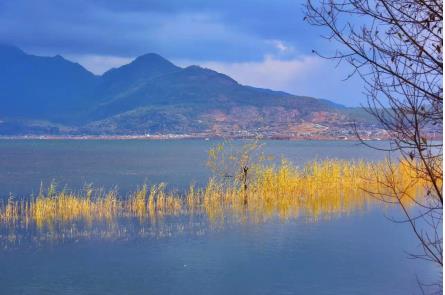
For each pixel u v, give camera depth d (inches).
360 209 1117.7
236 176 1277.1
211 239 886.4
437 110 208.5
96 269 716.7
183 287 642.2
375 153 4281.5
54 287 645.9
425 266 703.1
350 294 611.2
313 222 1011.3
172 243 859.4
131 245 850.1
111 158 3917.3
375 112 214.7
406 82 210.1
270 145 6766.7
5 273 696.4
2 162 3378.4
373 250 793.6
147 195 1513.3
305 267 714.2
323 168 1385.3
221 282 653.3
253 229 957.8
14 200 1465.3
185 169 2691.9
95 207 1172.5
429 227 893.2
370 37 212.8
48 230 960.3
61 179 2119.8
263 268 715.4
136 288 637.9
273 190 1268.5
